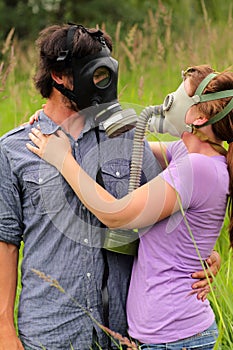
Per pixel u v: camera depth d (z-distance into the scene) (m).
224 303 8.74
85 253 6.95
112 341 7.06
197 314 6.91
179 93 7.09
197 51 15.99
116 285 7.07
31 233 7.09
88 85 6.86
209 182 6.88
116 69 6.98
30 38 33.78
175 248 6.90
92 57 6.84
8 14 36.53
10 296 7.17
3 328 7.09
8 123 14.75
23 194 7.09
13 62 12.88
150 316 6.86
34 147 7.01
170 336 6.83
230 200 7.27
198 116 7.04
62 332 7.00
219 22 17.98
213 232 7.09
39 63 7.07
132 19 31.50
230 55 15.09
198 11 20.53
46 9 36.72
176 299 6.85
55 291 6.99
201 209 6.91
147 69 17.38
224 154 7.21
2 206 7.09
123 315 7.12
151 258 6.92
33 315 7.07
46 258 7.00
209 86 6.99
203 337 6.94
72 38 6.82
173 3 20.39
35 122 7.21
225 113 6.96
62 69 6.88
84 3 35.22
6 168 7.07
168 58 16.69
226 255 10.23
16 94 14.59
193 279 6.98
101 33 6.96
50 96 7.11
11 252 7.20
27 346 7.12
